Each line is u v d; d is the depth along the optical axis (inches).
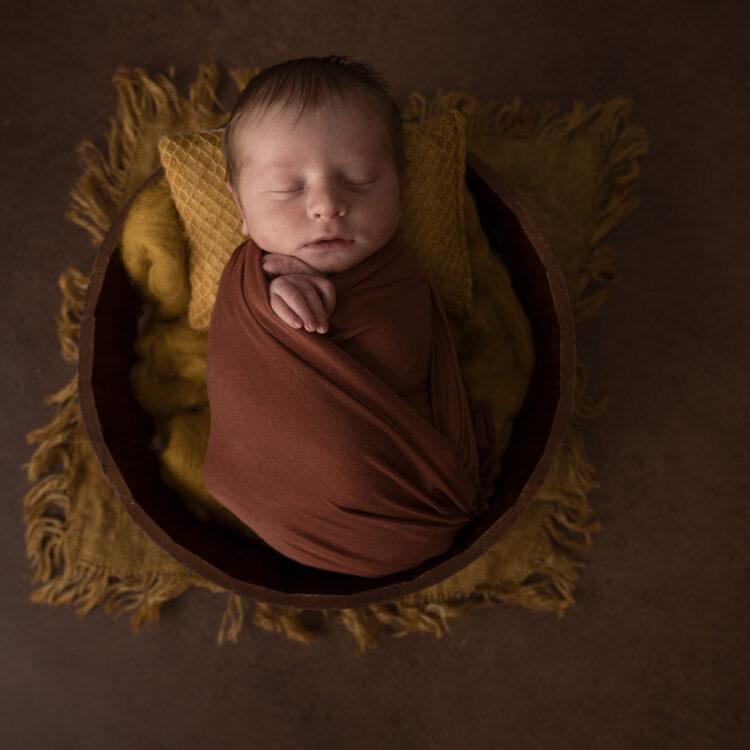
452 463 42.5
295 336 40.1
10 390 57.5
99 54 58.7
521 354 52.9
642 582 58.0
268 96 39.4
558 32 59.2
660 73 59.1
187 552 46.3
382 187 40.6
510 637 57.9
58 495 55.7
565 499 56.8
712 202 58.9
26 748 56.8
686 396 58.5
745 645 57.6
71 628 57.2
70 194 57.9
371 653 57.6
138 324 53.1
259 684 57.4
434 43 59.0
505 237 52.0
